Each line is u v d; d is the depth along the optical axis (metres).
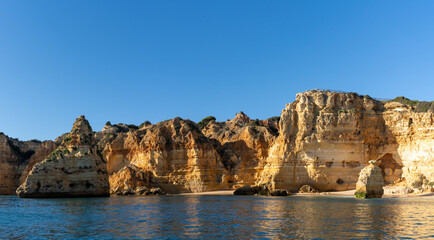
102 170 96.06
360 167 103.06
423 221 42.81
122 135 134.12
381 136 105.75
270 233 36.06
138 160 125.31
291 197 89.56
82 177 90.62
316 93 109.12
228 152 125.75
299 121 108.19
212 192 112.88
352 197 85.31
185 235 35.75
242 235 35.34
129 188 112.69
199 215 50.97
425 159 95.75
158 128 125.00
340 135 103.81
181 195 107.75
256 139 121.56
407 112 103.19
